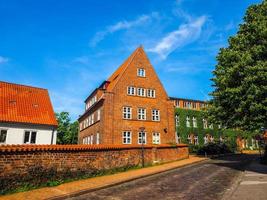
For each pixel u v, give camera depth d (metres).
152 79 36.41
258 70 18.41
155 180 16.02
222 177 16.72
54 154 14.44
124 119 32.44
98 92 36.69
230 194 11.21
